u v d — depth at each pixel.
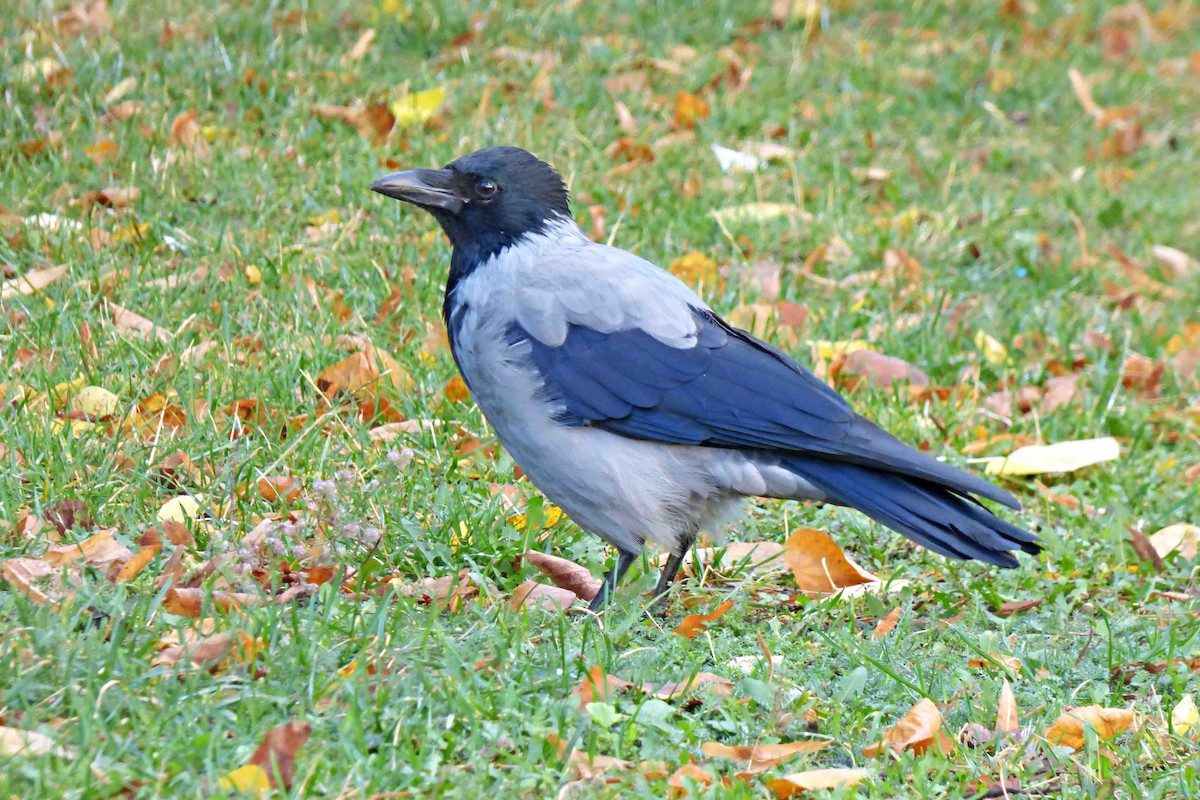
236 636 7.06
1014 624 9.05
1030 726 7.59
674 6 19.97
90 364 10.50
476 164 9.10
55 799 5.76
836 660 8.23
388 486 9.28
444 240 13.33
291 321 11.61
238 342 11.12
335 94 15.97
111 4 16.89
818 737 7.29
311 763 6.24
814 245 14.55
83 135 14.12
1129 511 10.80
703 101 17.22
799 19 20.53
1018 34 21.47
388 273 12.64
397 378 10.91
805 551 9.27
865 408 11.58
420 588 8.34
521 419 8.80
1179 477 11.41
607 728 6.93
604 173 15.16
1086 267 14.84
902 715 7.66
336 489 8.87
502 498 9.49
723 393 8.59
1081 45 21.56
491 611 8.05
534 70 17.30
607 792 6.41
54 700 6.49
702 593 9.18
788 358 9.03
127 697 6.52
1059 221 16.09
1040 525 10.50
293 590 8.00
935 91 18.89
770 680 7.73
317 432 9.95
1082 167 17.47
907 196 16.12
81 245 12.23
